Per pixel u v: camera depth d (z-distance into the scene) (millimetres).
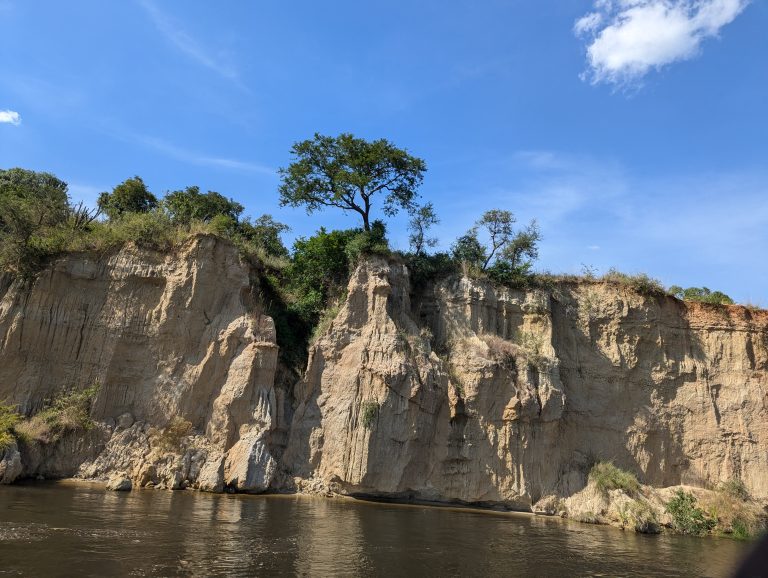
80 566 13688
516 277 41875
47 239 33750
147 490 27672
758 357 41594
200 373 32625
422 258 42750
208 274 34656
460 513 30453
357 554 17750
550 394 36344
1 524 17344
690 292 52906
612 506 33188
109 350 32500
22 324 31484
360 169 43406
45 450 28875
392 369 33656
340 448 32188
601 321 41938
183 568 14320
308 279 41438
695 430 39906
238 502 26172
